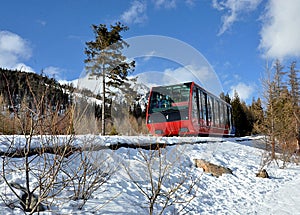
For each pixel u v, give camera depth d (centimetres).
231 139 1250
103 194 318
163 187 426
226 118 1249
